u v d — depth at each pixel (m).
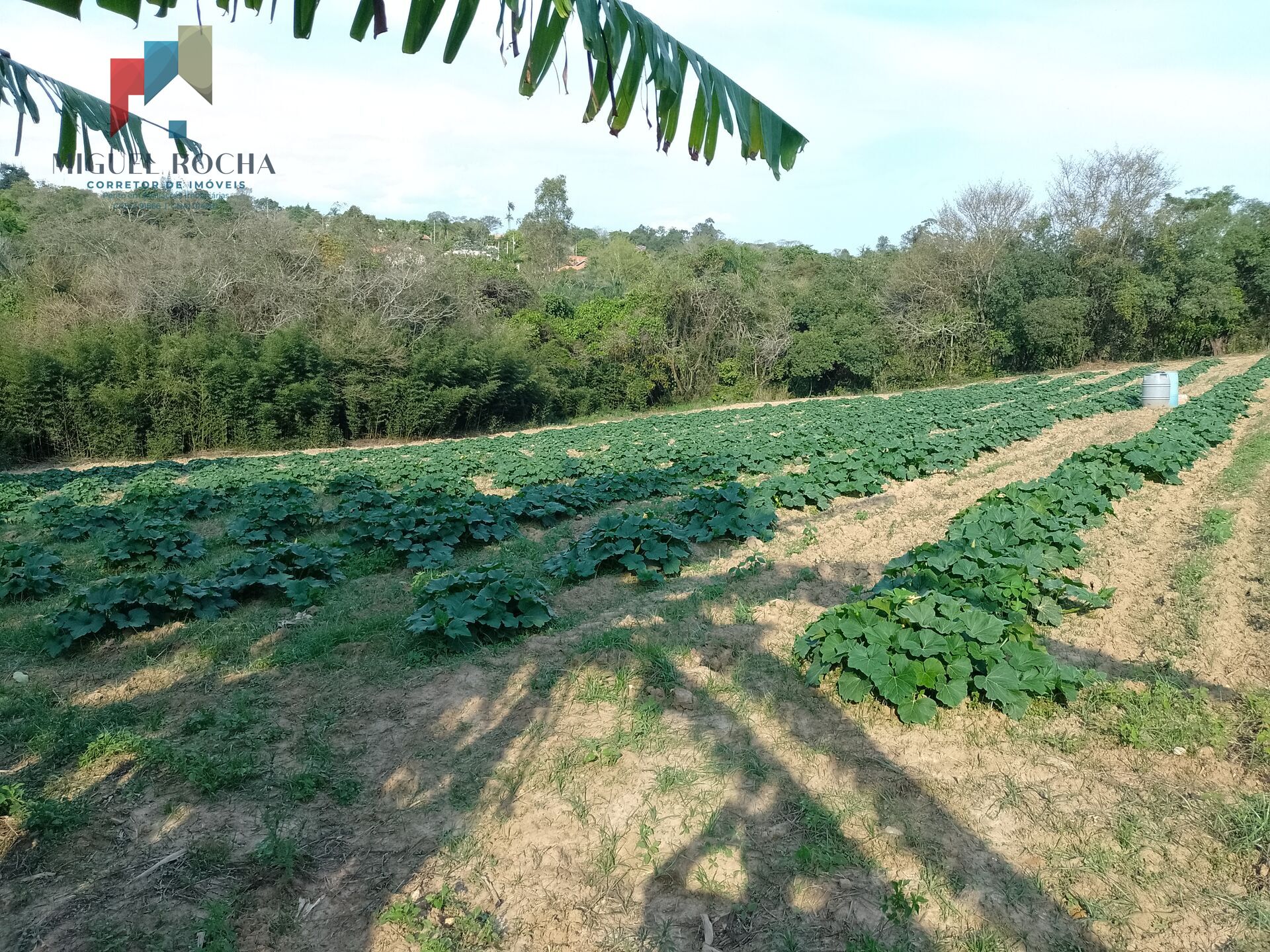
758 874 4.38
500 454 22.16
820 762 5.47
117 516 14.00
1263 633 7.57
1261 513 12.20
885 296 46.59
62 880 4.38
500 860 4.58
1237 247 43.28
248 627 8.48
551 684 6.69
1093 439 20.81
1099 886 4.24
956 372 44.81
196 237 29.53
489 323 34.06
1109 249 43.62
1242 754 5.42
